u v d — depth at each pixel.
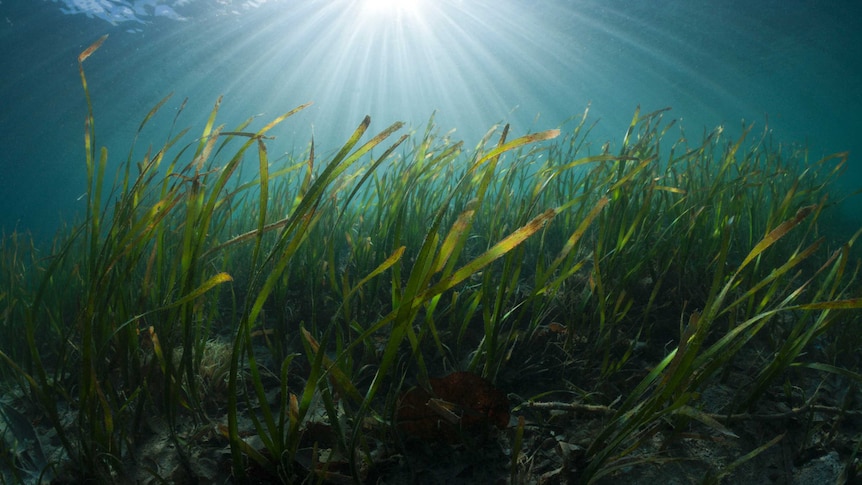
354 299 2.50
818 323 1.59
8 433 1.89
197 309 1.89
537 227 1.12
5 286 3.09
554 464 1.64
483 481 1.58
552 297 2.12
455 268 3.18
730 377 2.12
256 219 3.87
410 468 1.61
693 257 2.72
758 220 3.51
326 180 1.32
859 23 19.69
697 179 3.53
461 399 1.72
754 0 17.11
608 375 2.03
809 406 1.80
